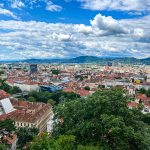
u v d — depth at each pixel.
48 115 183.62
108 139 53.06
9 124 81.81
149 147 51.88
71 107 58.25
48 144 46.59
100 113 54.62
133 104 176.00
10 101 196.38
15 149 103.81
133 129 51.41
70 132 53.81
